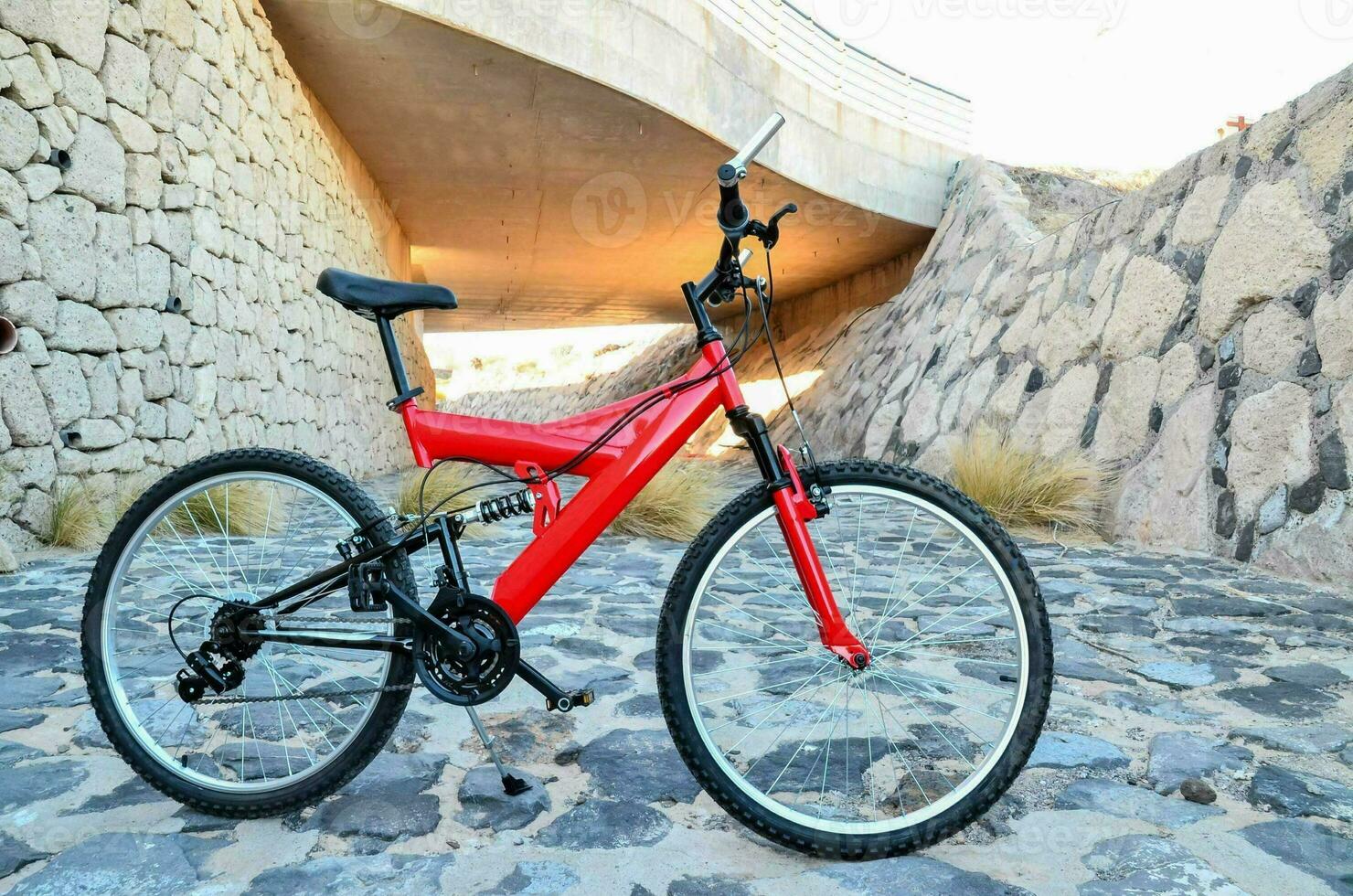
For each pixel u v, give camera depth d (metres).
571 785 1.77
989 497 5.36
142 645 2.45
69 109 4.35
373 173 11.32
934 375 8.83
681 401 1.62
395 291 1.62
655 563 4.32
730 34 10.16
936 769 1.84
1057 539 4.96
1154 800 1.70
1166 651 2.71
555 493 1.63
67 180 4.34
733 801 1.51
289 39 7.76
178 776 1.63
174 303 5.24
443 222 13.71
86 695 2.22
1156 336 5.41
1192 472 4.62
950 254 11.38
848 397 11.80
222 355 5.93
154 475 5.05
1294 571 3.79
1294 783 1.75
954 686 2.09
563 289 19.14
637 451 1.59
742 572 3.90
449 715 2.15
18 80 4.03
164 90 5.14
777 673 2.52
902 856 1.49
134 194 4.85
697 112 9.69
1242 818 1.62
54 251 4.24
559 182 11.69
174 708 2.08
